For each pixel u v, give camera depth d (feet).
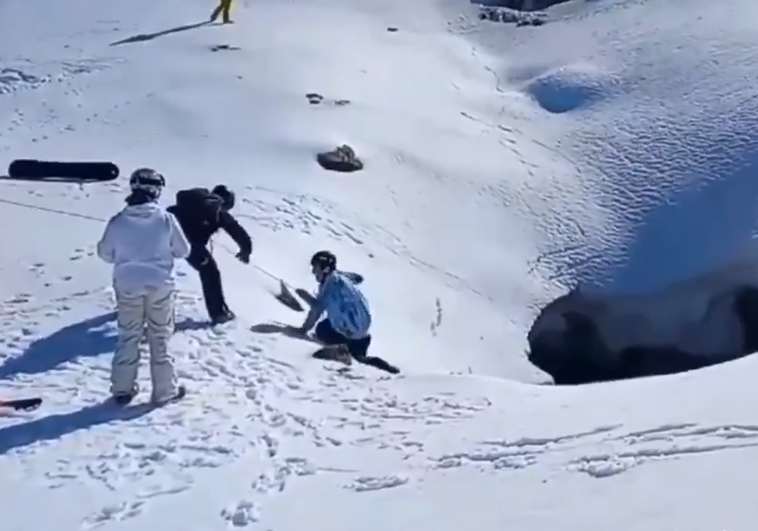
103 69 96.32
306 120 83.30
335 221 64.85
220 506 20.74
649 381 29.19
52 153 71.77
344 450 23.97
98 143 74.33
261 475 22.43
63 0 126.62
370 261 61.87
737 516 16.17
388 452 23.38
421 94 101.55
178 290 37.76
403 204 73.61
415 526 18.21
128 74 94.12
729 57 106.32
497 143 91.40
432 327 57.98
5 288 38.32
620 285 73.00
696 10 124.47
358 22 130.11
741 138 88.12
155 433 25.14
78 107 84.69
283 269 50.52
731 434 20.70
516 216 78.02
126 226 25.96
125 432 25.21
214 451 24.07
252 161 72.38
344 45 114.42
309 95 90.68
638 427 22.33
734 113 92.99
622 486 18.60
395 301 58.13
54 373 29.60
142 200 26.16
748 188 80.79
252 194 64.75
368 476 21.72
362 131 84.38
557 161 89.04
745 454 19.25
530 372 57.62
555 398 27.84
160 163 69.46
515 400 28.19
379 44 119.34
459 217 75.10
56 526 20.29
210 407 27.04
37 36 111.65
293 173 71.41
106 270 40.29
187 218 34.35
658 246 76.28
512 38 130.82
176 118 80.38
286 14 127.44
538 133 95.66
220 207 34.55
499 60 121.70
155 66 96.63
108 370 29.76
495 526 17.62
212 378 29.40
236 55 101.30
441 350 55.06
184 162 70.08
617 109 99.19
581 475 19.65
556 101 104.83
